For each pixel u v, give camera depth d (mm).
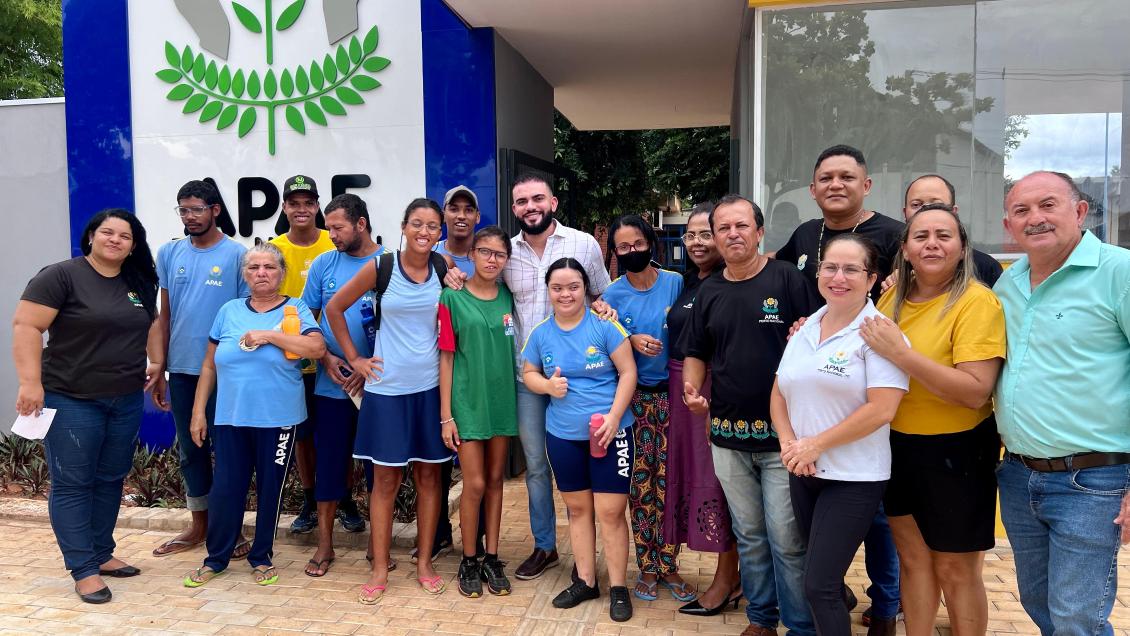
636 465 3623
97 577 3730
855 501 2527
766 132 4574
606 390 3479
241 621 3465
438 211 3594
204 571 3893
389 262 3627
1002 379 2455
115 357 3725
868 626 3348
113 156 6199
